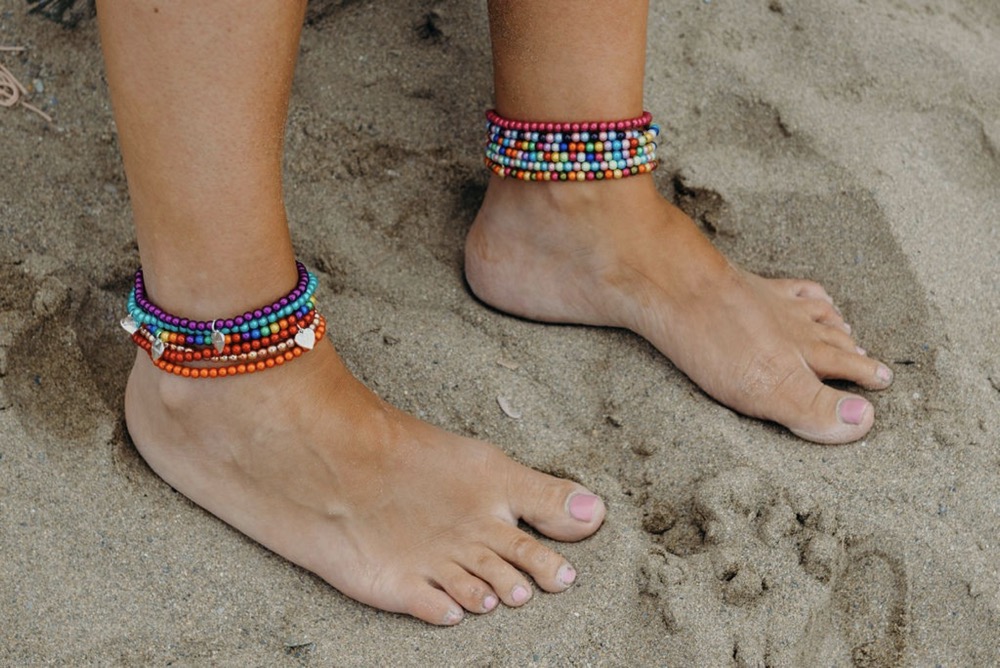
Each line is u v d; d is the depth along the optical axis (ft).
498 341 5.98
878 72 7.04
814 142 6.68
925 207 6.50
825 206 6.51
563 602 4.94
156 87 4.08
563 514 5.13
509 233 5.93
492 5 5.36
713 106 6.84
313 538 5.03
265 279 4.56
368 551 5.01
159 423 5.01
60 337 5.56
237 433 4.87
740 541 5.10
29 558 4.81
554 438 5.57
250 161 4.29
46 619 4.66
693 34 7.06
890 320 6.17
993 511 5.27
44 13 6.30
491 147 5.75
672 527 5.26
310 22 6.75
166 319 4.59
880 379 5.77
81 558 4.86
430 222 6.46
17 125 6.19
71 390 5.39
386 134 6.58
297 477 4.96
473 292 6.18
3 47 6.26
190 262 4.43
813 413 5.53
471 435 5.56
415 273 6.26
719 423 5.61
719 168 6.61
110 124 6.31
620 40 5.34
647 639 4.81
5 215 5.93
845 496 5.27
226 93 4.13
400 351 5.78
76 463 5.14
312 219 6.31
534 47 5.32
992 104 7.01
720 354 5.70
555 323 6.10
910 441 5.58
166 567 4.92
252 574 5.00
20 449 5.09
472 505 5.12
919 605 4.98
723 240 6.50
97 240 5.97
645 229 5.74
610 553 5.06
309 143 6.50
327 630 4.88
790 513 5.18
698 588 4.92
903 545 5.09
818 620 4.93
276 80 4.24
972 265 6.31
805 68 7.04
